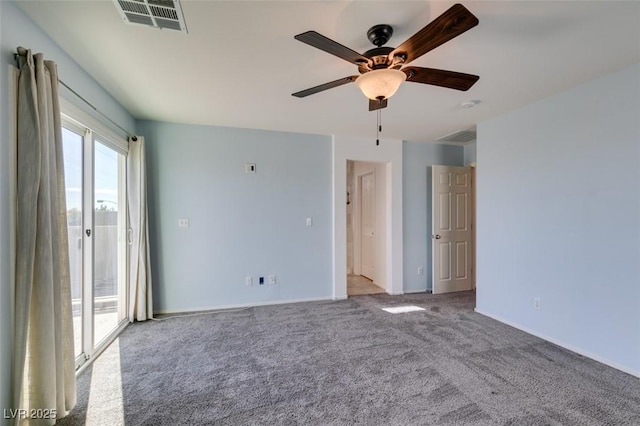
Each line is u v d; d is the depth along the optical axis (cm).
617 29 172
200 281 368
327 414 176
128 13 159
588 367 229
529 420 171
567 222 262
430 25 131
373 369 226
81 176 233
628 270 221
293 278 404
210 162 371
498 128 332
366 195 561
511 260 316
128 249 323
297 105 298
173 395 195
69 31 175
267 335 290
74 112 207
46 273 156
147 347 264
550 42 186
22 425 152
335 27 171
